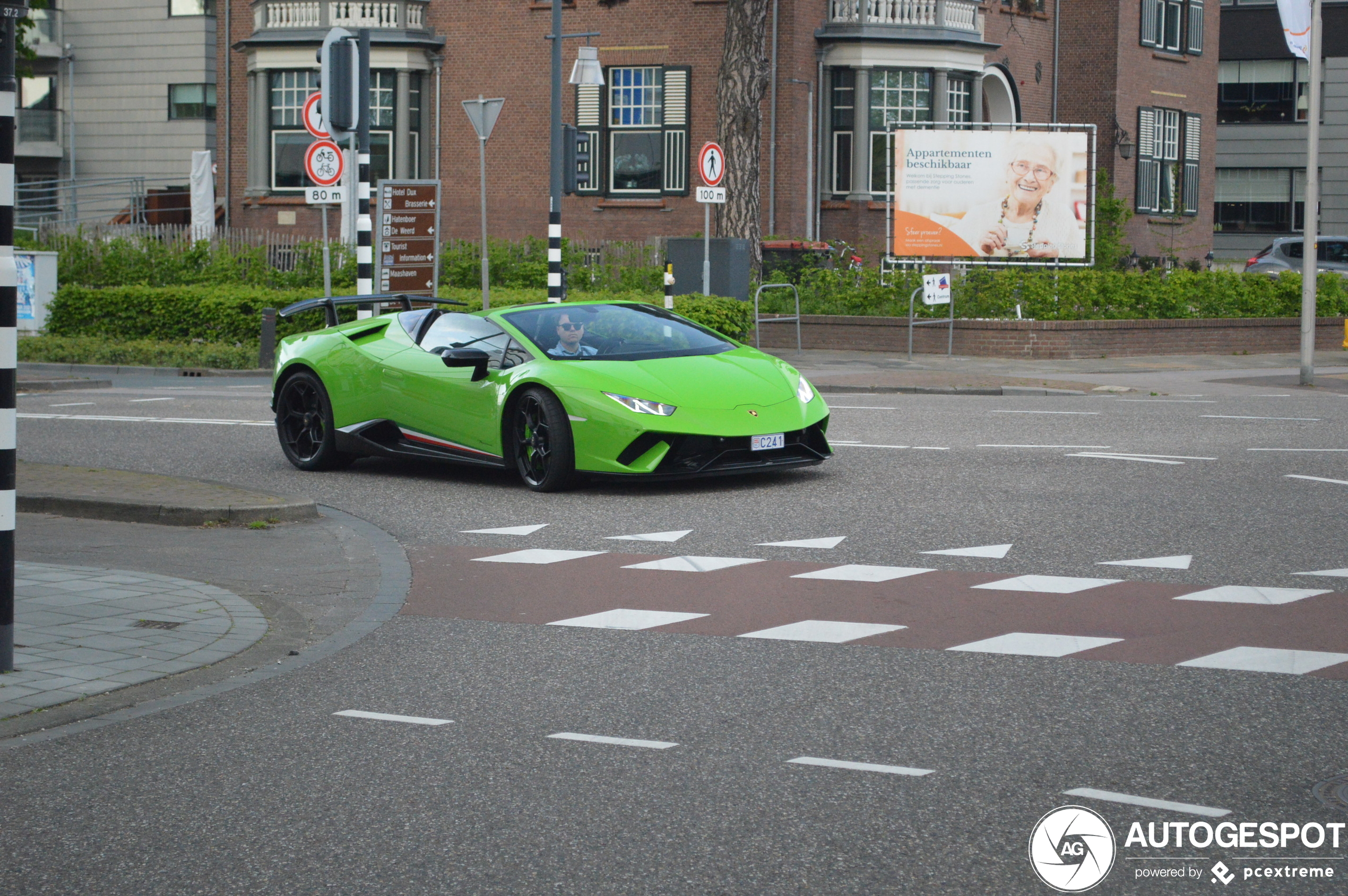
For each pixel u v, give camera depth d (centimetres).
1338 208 5153
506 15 3338
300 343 1202
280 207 3491
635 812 437
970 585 741
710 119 3206
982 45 3241
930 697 554
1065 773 468
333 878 391
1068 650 617
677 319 1143
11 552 591
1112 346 2303
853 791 453
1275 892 379
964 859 400
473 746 502
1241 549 815
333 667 611
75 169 4622
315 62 3422
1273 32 5212
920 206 2750
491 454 1077
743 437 1016
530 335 1084
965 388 1805
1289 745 493
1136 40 3672
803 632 657
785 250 2758
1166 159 3838
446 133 3409
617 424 1003
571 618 691
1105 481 1048
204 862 404
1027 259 2745
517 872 393
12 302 588
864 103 3161
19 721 533
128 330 2484
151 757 495
